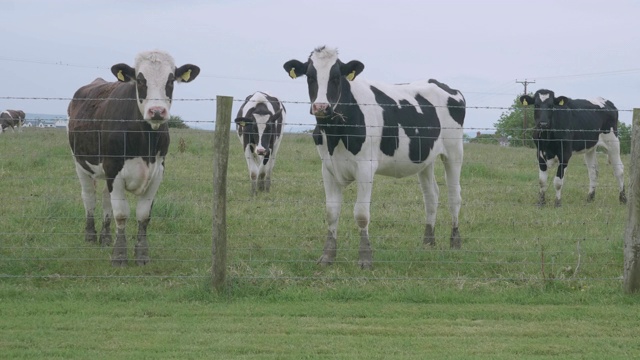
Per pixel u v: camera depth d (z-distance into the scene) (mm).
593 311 7641
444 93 10961
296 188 15719
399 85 10703
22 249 9867
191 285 8203
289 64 9516
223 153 7816
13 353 6246
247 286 8117
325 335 6883
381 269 9258
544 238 10977
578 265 8891
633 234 8031
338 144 9328
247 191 15406
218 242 7957
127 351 6371
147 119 8742
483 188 16281
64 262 9312
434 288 8328
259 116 15664
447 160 10938
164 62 9031
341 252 10055
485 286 8430
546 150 15156
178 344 6562
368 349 6535
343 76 9414
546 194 16297
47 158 18062
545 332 7035
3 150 19531
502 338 6875
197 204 12695
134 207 12562
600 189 17578
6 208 12117
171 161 18516
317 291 8156
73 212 11945
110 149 9148
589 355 6434
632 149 7984
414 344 6680
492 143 32812
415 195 14781
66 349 6383
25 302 7684
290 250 10000
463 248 10523
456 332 7023
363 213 9359
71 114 10578
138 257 9359
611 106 16906
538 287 8375
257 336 6812
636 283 8094
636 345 6703
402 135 9992
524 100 15727
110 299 7867
